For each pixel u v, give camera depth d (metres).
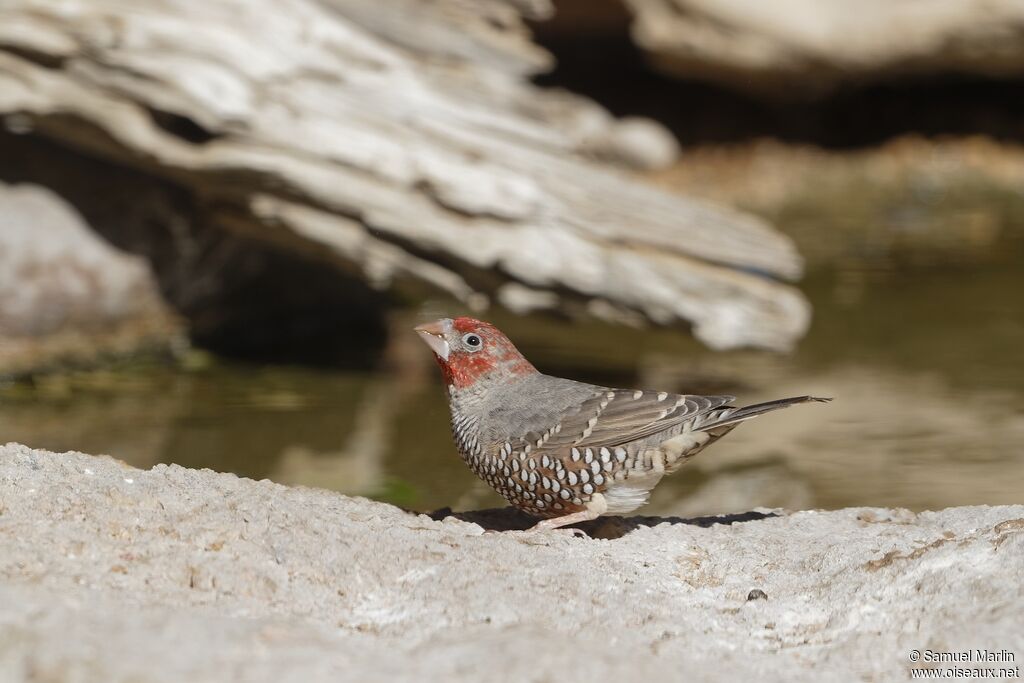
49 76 13.55
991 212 22.28
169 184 14.59
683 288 13.93
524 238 13.77
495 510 7.14
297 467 10.80
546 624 5.01
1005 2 25.48
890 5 26.03
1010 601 4.98
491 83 15.10
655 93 29.12
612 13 26.98
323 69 13.98
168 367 14.27
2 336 13.80
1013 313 16.27
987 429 11.88
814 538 6.43
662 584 5.77
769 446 11.62
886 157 26.77
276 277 15.70
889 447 11.41
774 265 14.29
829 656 4.83
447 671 4.39
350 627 5.00
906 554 5.83
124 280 14.46
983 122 27.86
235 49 13.61
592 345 15.75
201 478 6.36
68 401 12.75
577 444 6.40
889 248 19.83
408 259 13.98
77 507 5.71
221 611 4.93
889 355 14.66
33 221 14.05
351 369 14.37
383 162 13.69
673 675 4.46
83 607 4.72
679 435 6.36
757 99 28.34
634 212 14.20
